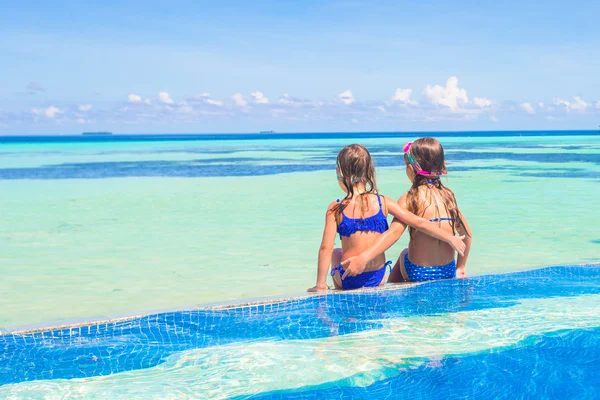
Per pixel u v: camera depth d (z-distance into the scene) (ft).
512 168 64.34
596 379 7.09
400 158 97.04
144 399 6.38
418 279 12.39
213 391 6.72
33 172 64.80
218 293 14.70
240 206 33.17
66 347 8.13
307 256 19.44
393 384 6.84
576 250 19.48
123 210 31.76
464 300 10.42
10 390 6.67
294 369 7.32
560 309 9.82
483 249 19.81
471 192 38.52
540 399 6.54
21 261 18.89
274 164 81.30
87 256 19.66
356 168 11.73
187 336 8.63
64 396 6.53
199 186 46.32
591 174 54.29
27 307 13.47
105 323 9.20
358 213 11.67
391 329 8.87
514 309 9.84
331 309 9.99
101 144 247.29
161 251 20.44
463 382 6.98
